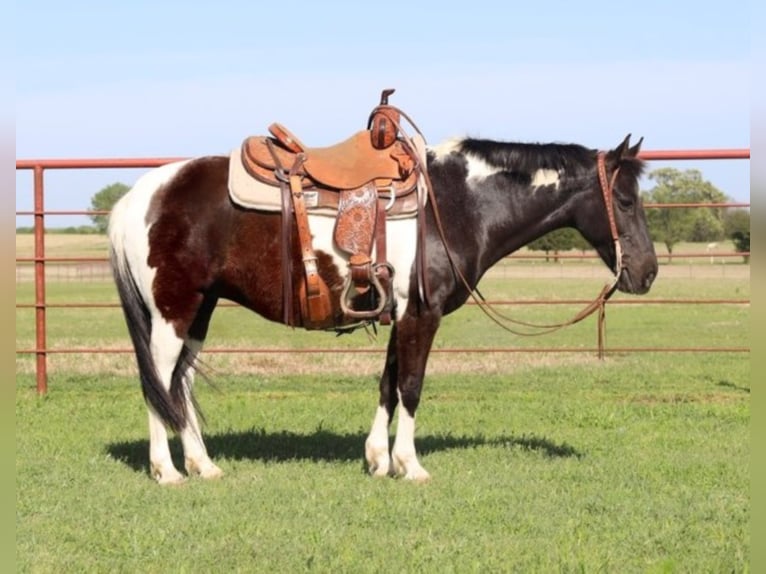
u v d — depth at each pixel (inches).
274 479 234.4
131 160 350.3
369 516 202.5
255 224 223.9
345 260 223.0
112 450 270.1
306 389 380.5
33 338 614.5
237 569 170.4
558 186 239.3
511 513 205.0
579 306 884.0
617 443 281.1
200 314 237.9
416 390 232.4
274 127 230.1
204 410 333.7
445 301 232.4
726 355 505.0
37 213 353.4
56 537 189.8
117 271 231.0
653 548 183.5
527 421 316.5
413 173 226.8
